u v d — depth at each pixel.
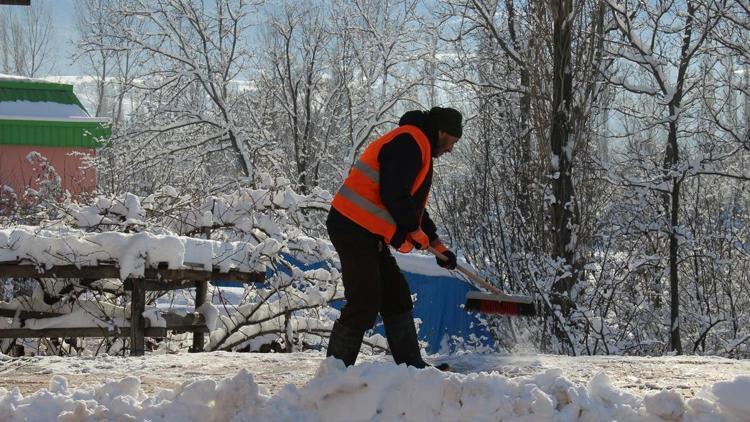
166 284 8.05
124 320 8.12
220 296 9.16
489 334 13.39
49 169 12.66
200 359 5.98
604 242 15.44
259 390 3.99
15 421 3.78
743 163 17.19
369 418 3.75
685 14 16.73
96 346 9.09
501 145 15.84
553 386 3.65
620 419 3.55
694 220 16.89
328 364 3.97
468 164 16.33
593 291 14.16
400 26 26.44
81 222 9.13
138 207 9.28
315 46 28.69
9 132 21.20
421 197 4.62
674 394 3.52
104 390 4.09
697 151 17.27
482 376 3.66
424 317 13.74
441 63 21.67
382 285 4.82
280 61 29.05
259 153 25.19
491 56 19.62
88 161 20.91
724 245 17.16
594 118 16.55
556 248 14.47
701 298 16.56
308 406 3.88
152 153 23.92
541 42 15.62
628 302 15.01
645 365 5.86
